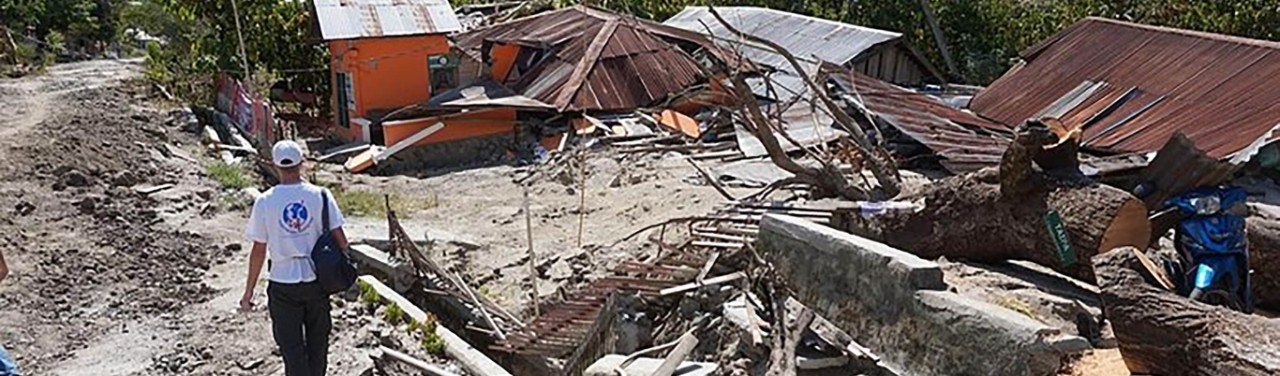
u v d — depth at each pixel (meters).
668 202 13.75
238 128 21.70
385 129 19.67
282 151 6.30
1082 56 17.45
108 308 9.16
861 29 22.05
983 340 6.03
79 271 10.09
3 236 10.91
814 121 16.06
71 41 46.19
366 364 7.79
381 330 8.46
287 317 6.39
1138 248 7.00
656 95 20.81
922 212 8.36
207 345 8.20
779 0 28.27
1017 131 7.45
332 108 24.44
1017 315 6.00
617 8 28.52
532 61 23.22
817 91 12.12
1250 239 7.11
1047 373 5.72
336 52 22.61
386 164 19.28
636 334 9.14
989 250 7.95
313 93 26.28
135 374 7.65
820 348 7.20
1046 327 5.79
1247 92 13.82
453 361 8.06
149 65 29.00
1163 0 23.47
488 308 9.92
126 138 17.91
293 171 6.35
